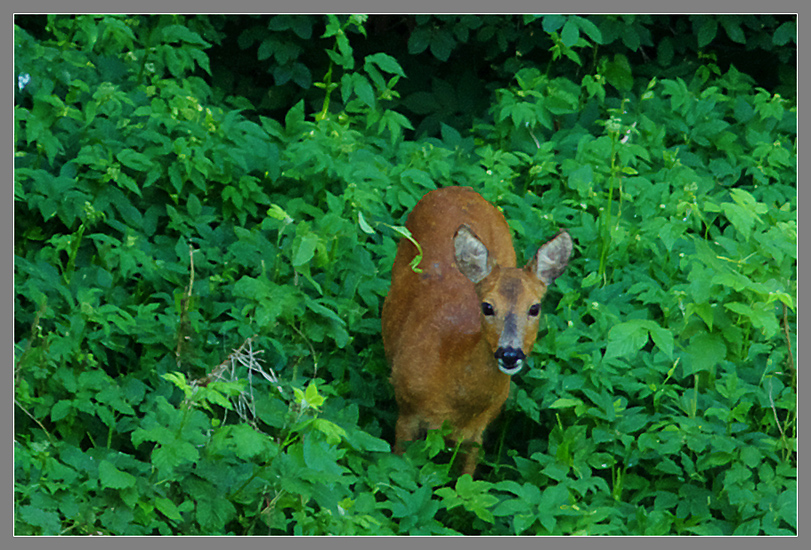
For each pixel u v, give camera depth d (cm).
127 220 973
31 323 834
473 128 1297
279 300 845
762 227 948
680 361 895
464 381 798
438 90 1407
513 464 885
